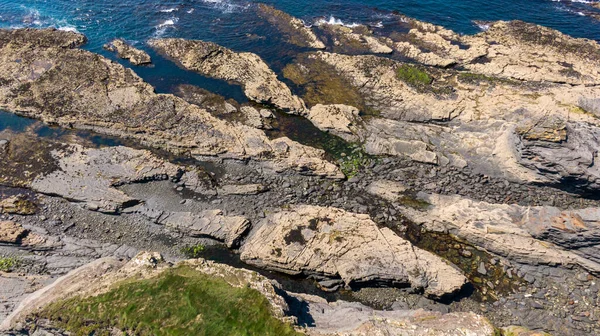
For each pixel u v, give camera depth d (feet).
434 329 76.43
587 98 126.11
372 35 177.99
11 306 82.94
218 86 150.71
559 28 181.88
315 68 159.02
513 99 132.46
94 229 103.96
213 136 125.18
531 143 108.78
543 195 112.37
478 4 204.74
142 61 159.74
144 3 204.74
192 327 71.67
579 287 92.68
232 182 116.67
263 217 107.65
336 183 118.21
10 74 145.79
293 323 72.59
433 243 103.19
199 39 177.37
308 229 100.12
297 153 121.49
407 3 205.67
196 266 83.25
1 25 182.29
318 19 191.31
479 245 101.81
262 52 169.07
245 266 98.63
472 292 93.30
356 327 77.10
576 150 104.58
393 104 139.64
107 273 83.66
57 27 181.98
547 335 81.20
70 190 109.60
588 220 89.51
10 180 112.37
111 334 71.97
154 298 75.82
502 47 162.30
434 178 118.83
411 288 93.04
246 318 72.69
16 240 97.55
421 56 162.30
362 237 98.32
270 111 138.82
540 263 95.81
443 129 129.18
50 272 93.81
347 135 131.34
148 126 127.34
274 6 202.28
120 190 110.73
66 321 73.46
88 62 152.05
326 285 94.43
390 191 114.62
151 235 103.45
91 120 129.29
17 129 128.98
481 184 116.57
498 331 77.77
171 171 114.32
